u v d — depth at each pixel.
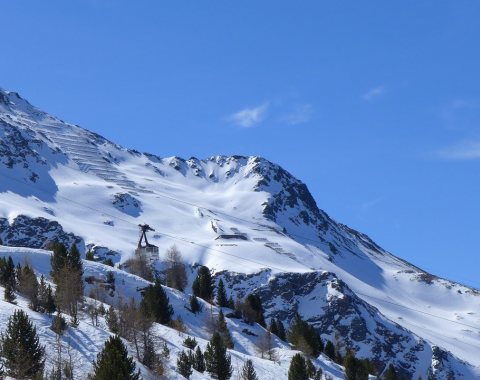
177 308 158.88
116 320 111.12
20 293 116.50
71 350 94.75
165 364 103.31
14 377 81.12
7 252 155.88
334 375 144.25
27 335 84.50
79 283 131.88
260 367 122.56
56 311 108.94
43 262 158.00
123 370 80.62
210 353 109.19
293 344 160.75
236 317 168.88
